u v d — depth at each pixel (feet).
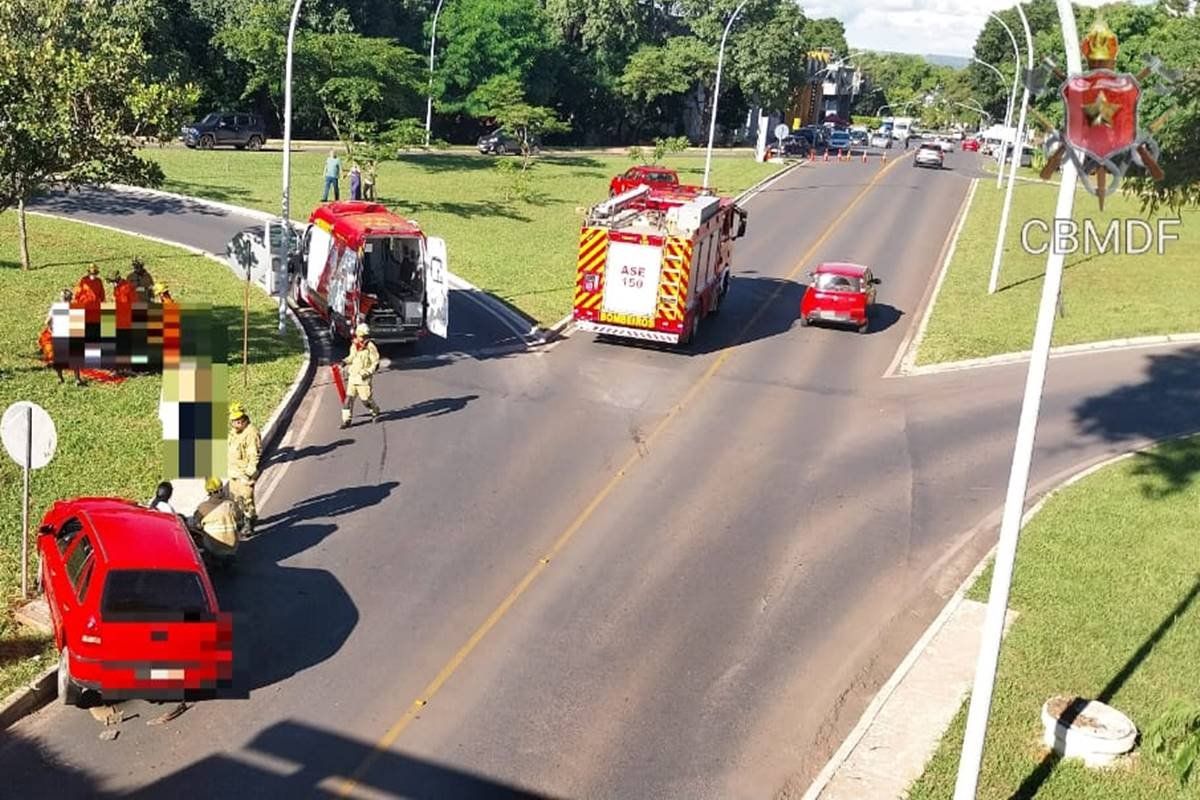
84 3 76.07
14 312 76.18
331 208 84.43
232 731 34.99
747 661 41.88
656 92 254.68
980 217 160.04
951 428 71.00
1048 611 45.83
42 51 59.57
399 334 77.36
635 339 89.25
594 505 55.42
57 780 31.78
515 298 99.45
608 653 41.70
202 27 195.21
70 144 59.16
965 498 59.26
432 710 37.11
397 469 58.08
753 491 58.80
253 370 71.15
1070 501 58.23
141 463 53.11
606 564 49.08
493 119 242.58
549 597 45.65
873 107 526.57
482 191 155.63
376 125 146.30
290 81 76.54
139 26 175.42
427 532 50.78
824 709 39.04
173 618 34.65
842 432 69.46
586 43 264.72
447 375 75.82
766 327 96.48
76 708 35.37
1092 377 82.89
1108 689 39.93
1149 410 75.46
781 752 36.45
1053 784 34.17
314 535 49.52
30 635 38.04
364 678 38.63
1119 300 106.83
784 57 257.75
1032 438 28.37
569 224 137.69
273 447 60.03
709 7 262.47
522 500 55.36
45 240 100.27
